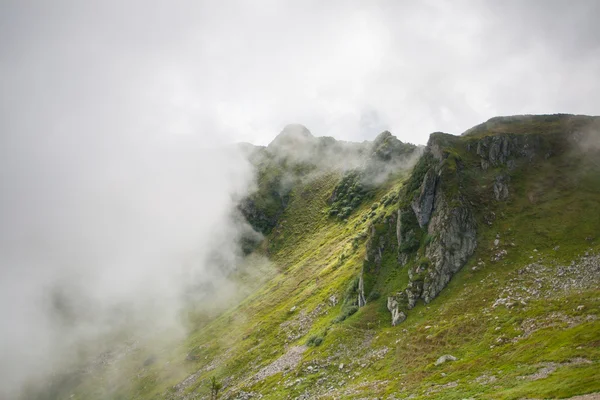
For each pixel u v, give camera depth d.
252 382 103.44
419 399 54.88
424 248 101.56
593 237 84.44
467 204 102.25
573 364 47.75
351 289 119.69
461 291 86.31
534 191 103.06
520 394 43.53
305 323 130.88
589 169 104.25
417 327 83.12
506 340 64.38
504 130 128.00
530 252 87.50
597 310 61.38
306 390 82.06
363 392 68.31
